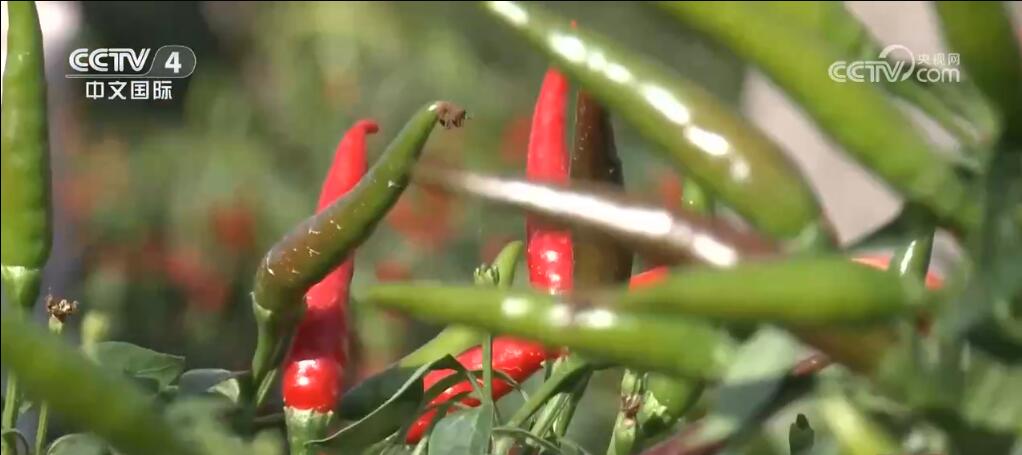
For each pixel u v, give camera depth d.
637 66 0.41
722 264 0.39
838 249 0.40
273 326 0.54
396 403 0.51
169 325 2.85
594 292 0.38
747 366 0.41
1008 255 0.38
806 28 0.40
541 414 0.54
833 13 0.42
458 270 2.38
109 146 2.93
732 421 0.41
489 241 1.49
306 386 0.54
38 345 0.36
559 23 0.41
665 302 0.36
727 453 0.43
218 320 2.85
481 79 3.15
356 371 1.06
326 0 3.27
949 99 0.43
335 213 0.50
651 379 0.52
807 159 1.91
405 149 0.48
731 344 0.41
